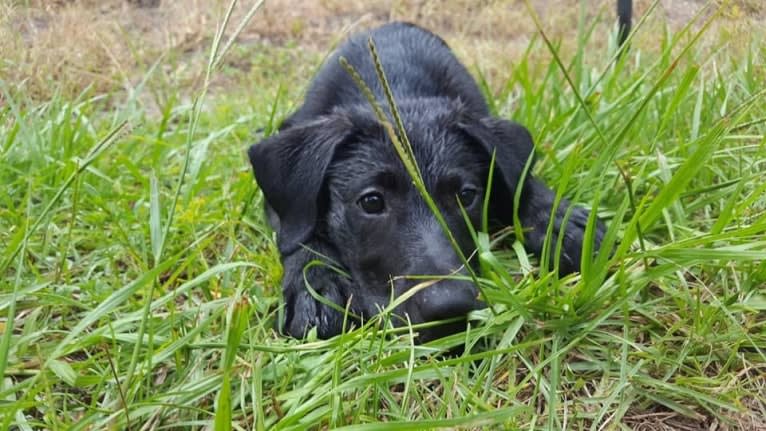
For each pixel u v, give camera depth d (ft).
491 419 1.62
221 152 2.96
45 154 2.67
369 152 2.11
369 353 1.85
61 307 2.08
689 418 1.80
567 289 2.00
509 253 2.25
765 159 2.35
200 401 1.82
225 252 2.27
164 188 2.66
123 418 1.71
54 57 3.31
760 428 1.78
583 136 2.57
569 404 1.82
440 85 2.50
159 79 3.87
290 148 2.16
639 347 1.90
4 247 2.27
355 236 2.11
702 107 2.70
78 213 2.42
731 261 2.05
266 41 4.75
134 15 4.43
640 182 2.29
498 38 4.44
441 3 4.80
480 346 1.94
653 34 3.05
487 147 2.14
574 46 3.60
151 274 1.82
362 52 2.58
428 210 2.06
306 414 1.73
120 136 1.91
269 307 2.12
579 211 2.32
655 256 1.91
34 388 1.75
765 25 2.74
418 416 1.80
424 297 1.89
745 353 1.91
